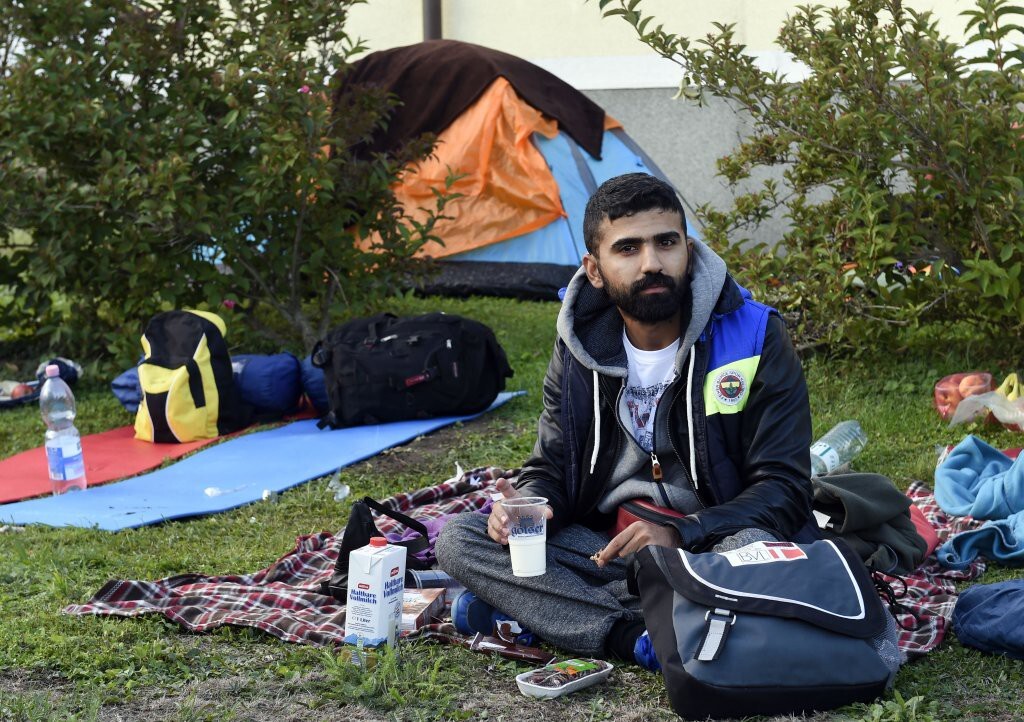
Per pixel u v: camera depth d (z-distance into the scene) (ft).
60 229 26.86
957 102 21.84
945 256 23.09
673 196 11.72
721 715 10.06
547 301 35.24
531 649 11.69
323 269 28.91
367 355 23.21
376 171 28.45
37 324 29.60
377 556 11.81
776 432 11.82
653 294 11.56
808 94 23.50
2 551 16.44
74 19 26.84
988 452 17.30
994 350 24.48
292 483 19.62
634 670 11.31
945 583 14.08
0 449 23.11
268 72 26.27
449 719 10.45
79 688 11.27
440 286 35.68
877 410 22.03
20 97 25.90
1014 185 20.75
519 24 41.93
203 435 23.34
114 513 18.29
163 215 26.00
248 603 13.37
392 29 42.80
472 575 12.07
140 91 28.04
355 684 11.10
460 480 18.58
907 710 9.97
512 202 35.58
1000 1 20.80
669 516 11.93
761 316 12.08
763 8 39.29
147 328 24.14
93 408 25.72
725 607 10.17
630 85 40.88
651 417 12.33
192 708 10.71
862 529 13.56
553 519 12.48
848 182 23.02
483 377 23.67
